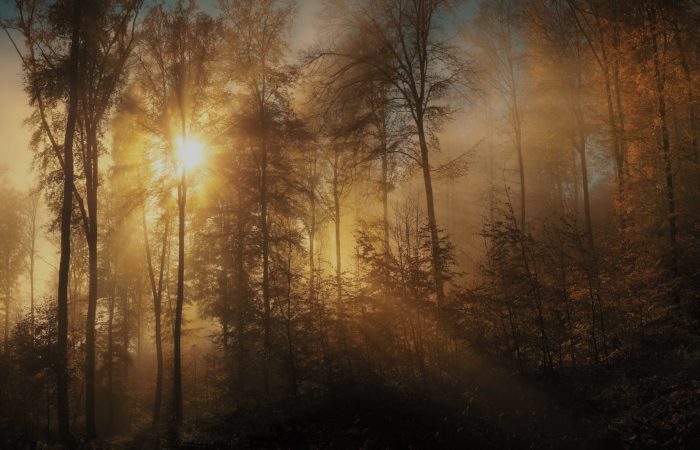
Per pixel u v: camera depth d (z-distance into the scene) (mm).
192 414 20969
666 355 12406
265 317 19656
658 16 16516
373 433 11508
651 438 8953
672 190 15344
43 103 20078
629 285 13875
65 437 18172
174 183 21297
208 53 20250
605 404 10930
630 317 13836
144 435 16812
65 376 18625
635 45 16594
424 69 17891
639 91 16328
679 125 17078
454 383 13969
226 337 24016
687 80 15664
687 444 8422
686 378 10641
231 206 23828
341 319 15930
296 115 22000
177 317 20016
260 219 21781
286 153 22859
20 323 20969
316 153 24984
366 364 15469
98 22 19953
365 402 13469
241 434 13078
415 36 18078
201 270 26453
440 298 15133
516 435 10508
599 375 12570
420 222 15562
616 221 18594
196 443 13344
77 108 20375
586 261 14289
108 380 28641
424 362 15047
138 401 30062
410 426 11641
